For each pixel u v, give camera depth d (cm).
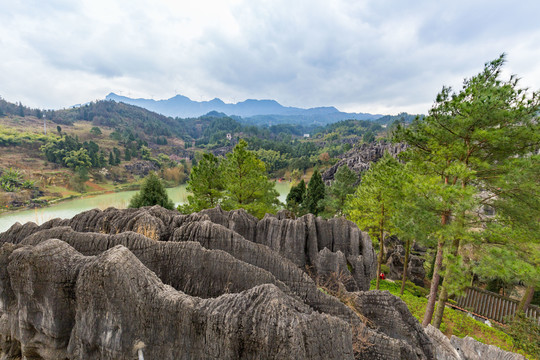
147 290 736
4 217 6303
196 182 3131
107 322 713
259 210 3089
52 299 780
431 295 1870
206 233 1171
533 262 1543
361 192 2867
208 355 686
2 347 912
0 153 12000
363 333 896
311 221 1783
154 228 1262
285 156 19200
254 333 651
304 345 646
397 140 1903
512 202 1541
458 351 1202
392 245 3931
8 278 882
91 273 720
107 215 1418
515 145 1580
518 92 1453
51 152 12588
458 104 1489
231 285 943
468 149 1650
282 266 1097
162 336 712
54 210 7262
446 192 1480
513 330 1822
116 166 14662
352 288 1510
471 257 2198
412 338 1000
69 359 768
